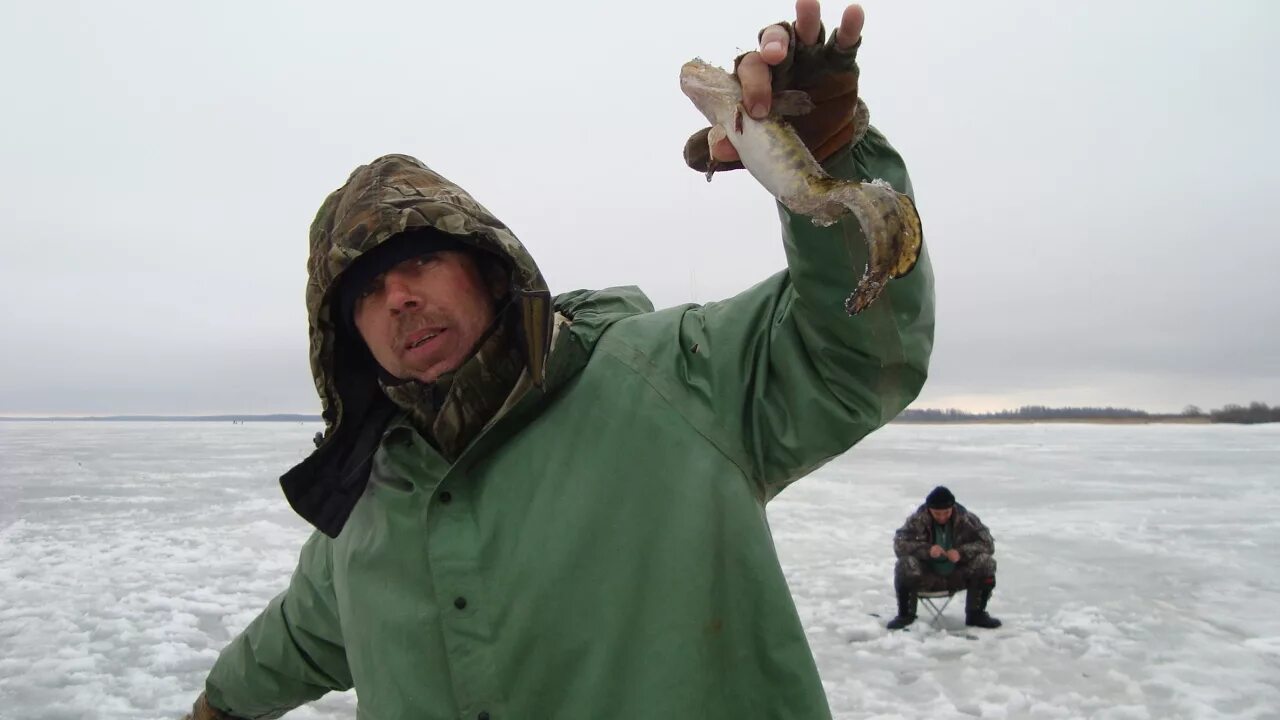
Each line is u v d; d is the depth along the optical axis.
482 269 1.75
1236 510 16.20
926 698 6.06
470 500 1.63
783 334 1.64
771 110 1.52
